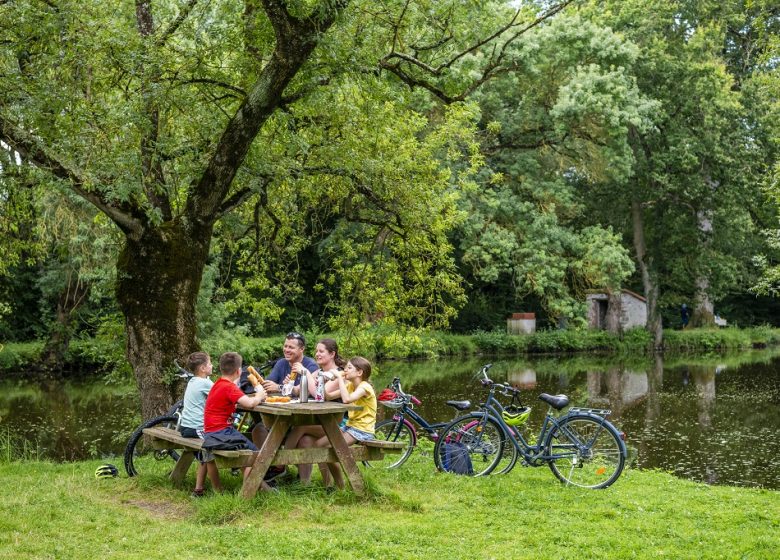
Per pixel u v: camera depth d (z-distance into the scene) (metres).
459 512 7.32
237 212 14.74
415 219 14.33
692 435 16.48
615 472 8.75
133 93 10.83
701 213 41.94
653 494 8.66
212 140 11.52
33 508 6.89
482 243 32.41
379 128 13.31
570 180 42.94
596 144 34.03
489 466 9.36
